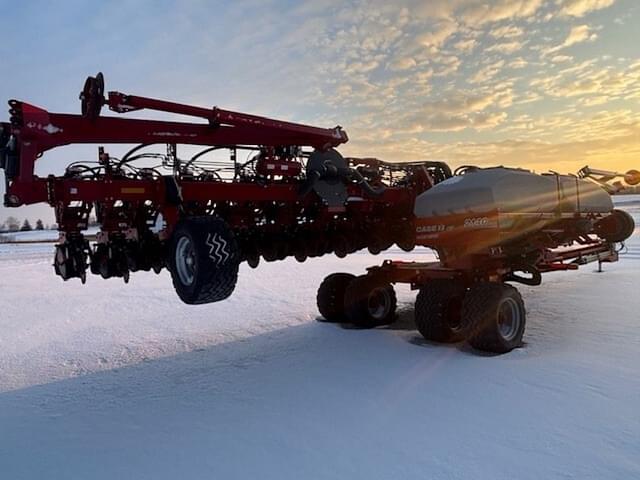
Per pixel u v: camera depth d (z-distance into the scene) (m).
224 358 4.74
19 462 2.75
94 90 3.26
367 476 2.41
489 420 2.98
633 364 3.91
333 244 5.48
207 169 4.49
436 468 2.46
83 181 3.69
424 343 4.89
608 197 7.36
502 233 4.91
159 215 3.96
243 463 2.60
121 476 2.54
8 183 3.44
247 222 4.91
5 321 7.33
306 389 3.67
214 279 3.02
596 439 2.69
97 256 4.39
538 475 2.35
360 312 5.62
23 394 3.96
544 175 5.73
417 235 5.70
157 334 6.03
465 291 4.94
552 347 4.52
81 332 6.36
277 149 4.68
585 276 8.97
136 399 3.71
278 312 7.01
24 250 26.75
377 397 3.44
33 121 3.34
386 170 6.02
